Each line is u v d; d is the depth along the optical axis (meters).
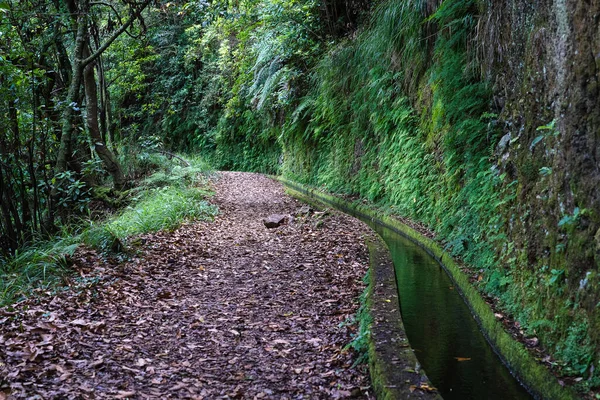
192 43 22.83
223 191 13.03
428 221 7.89
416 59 8.38
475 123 5.97
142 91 24.16
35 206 6.75
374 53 9.84
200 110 24.08
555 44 3.71
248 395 2.91
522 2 4.74
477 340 4.08
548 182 3.78
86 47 9.52
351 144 12.12
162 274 5.45
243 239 7.46
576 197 3.24
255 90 17.08
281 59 15.09
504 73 5.33
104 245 5.84
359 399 2.92
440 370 3.55
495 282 4.56
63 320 3.89
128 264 5.58
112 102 20.50
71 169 8.82
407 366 3.04
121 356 3.34
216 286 5.14
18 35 7.39
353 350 3.54
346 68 11.81
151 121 24.88
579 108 3.24
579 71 3.25
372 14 10.38
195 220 8.59
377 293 4.53
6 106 6.26
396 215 9.16
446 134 6.90
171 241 6.77
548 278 3.56
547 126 3.63
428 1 7.64
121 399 2.72
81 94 10.84
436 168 7.69
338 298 4.70
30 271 5.05
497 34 5.45
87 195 9.30
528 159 4.29
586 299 3.02
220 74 21.56
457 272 5.52
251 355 3.49
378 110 10.01
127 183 10.81
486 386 3.33
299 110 14.29
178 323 4.09
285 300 4.70
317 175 14.67
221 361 3.39
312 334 3.87
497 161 5.31
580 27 3.27
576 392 2.79
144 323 4.03
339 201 11.98
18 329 3.57
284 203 11.36
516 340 3.61
